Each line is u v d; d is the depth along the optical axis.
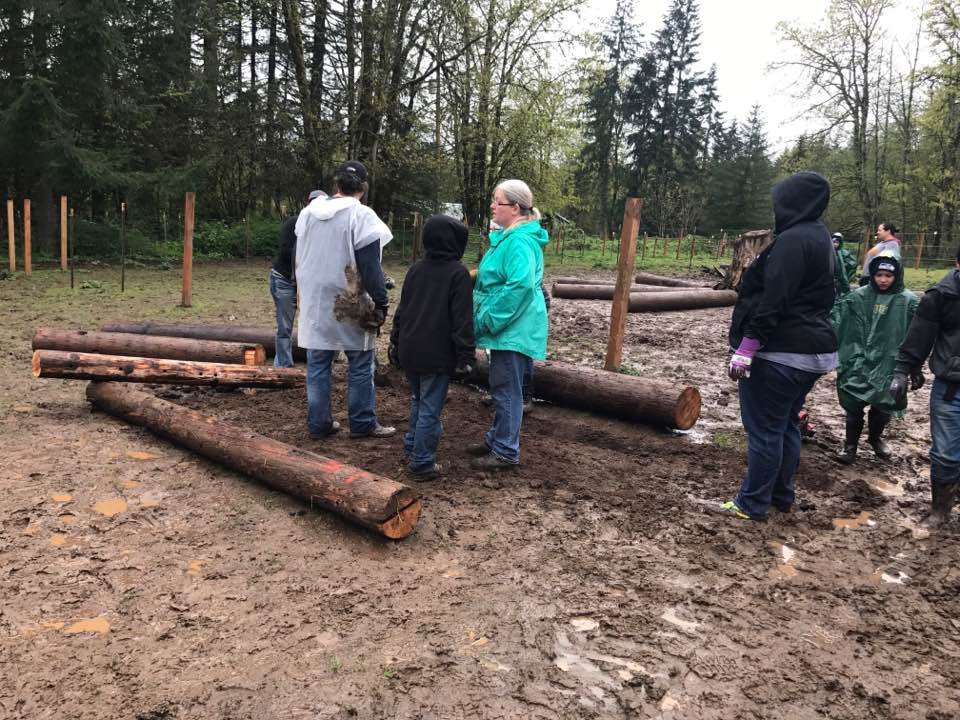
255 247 23.62
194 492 3.95
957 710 2.44
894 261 4.73
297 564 3.22
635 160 54.88
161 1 22.39
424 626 2.78
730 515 4.02
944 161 30.67
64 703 2.25
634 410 5.65
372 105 22.83
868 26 28.80
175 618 2.75
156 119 23.45
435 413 4.20
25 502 3.70
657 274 23.20
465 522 3.75
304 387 6.34
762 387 3.75
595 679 2.50
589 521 3.86
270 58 25.00
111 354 6.73
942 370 3.90
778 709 2.41
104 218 22.69
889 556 3.62
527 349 4.25
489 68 23.75
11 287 12.75
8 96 17.69
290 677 2.43
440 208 27.17
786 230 3.63
